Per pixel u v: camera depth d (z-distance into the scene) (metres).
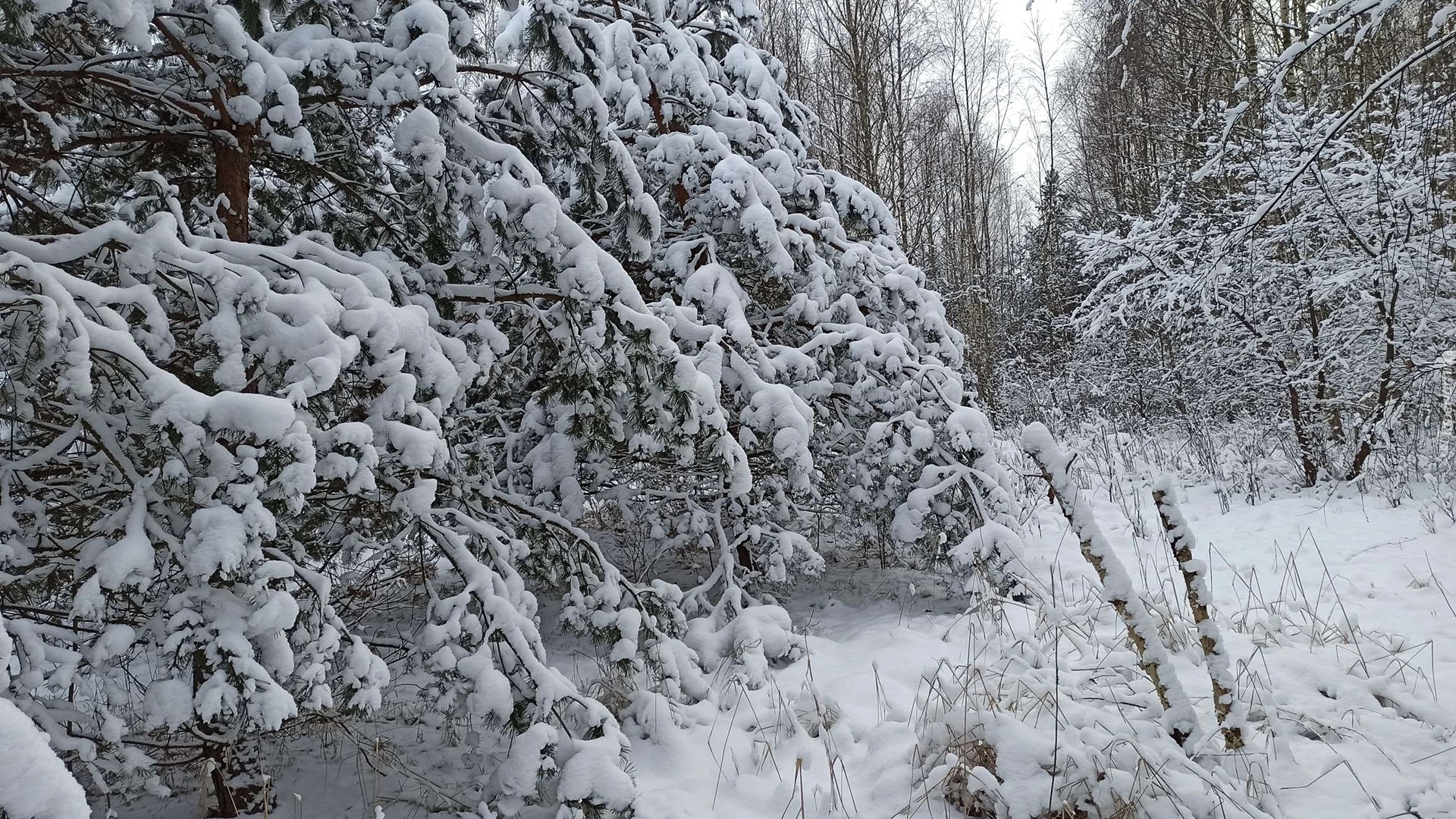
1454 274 7.74
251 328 2.83
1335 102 8.48
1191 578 3.42
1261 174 8.65
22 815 1.44
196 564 2.47
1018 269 24.59
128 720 3.57
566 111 4.50
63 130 3.57
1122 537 7.61
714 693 4.64
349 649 3.04
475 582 3.51
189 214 4.30
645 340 4.24
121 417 2.74
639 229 4.73
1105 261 11.34
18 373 2.53
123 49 3.98
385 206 4.63
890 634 5.43
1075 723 3.50
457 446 4.40
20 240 2.61
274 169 4.32
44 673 2.43
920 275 7.51
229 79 3.65
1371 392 8.47
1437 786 3.16
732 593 5.54
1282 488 8.55
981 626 5.38
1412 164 7.87
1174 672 3.42
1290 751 3.47
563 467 5.89
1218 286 8.16
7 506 2.73
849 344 6.48
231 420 2.53
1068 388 16.02
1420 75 8.07
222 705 2.55
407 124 3.71
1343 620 4.91
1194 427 10.83
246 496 2.57
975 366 17.34
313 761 4.16
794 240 6.27
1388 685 3.97
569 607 4.43
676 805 3.51
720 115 6.82
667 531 6.35
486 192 4.56
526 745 3.16
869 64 15.61
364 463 3.00
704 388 4.49
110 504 2.99
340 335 3.05
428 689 3.46
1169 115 14.03
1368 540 6.52
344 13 4.08
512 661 3.44
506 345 4.29
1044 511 8.81
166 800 3.77
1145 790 3.07
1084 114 20.69
